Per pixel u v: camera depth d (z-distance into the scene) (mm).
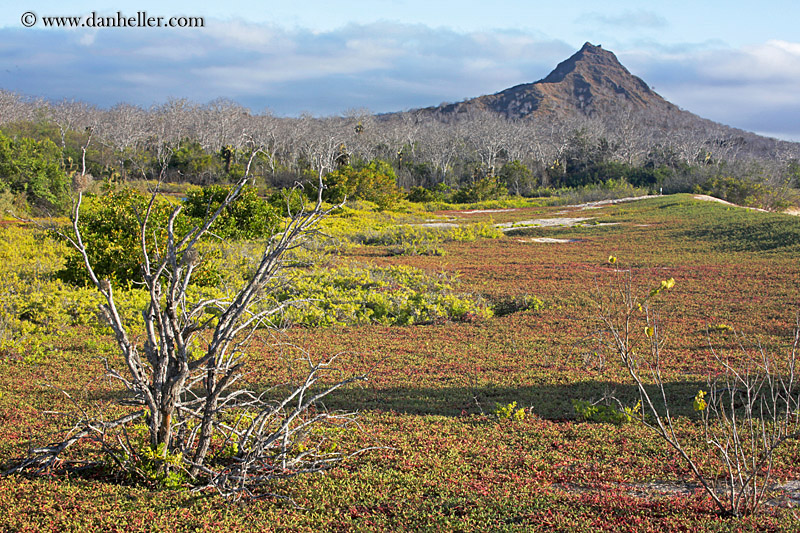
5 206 32250
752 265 21062
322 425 6836
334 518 4617
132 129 78062
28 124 78250
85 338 12156
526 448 6133
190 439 5461
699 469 5406
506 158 103188
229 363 5414
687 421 6691
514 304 15578
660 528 4270
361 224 37406
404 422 6996
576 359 10008
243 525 4473
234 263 19281
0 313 12719
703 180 73938
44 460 5367
